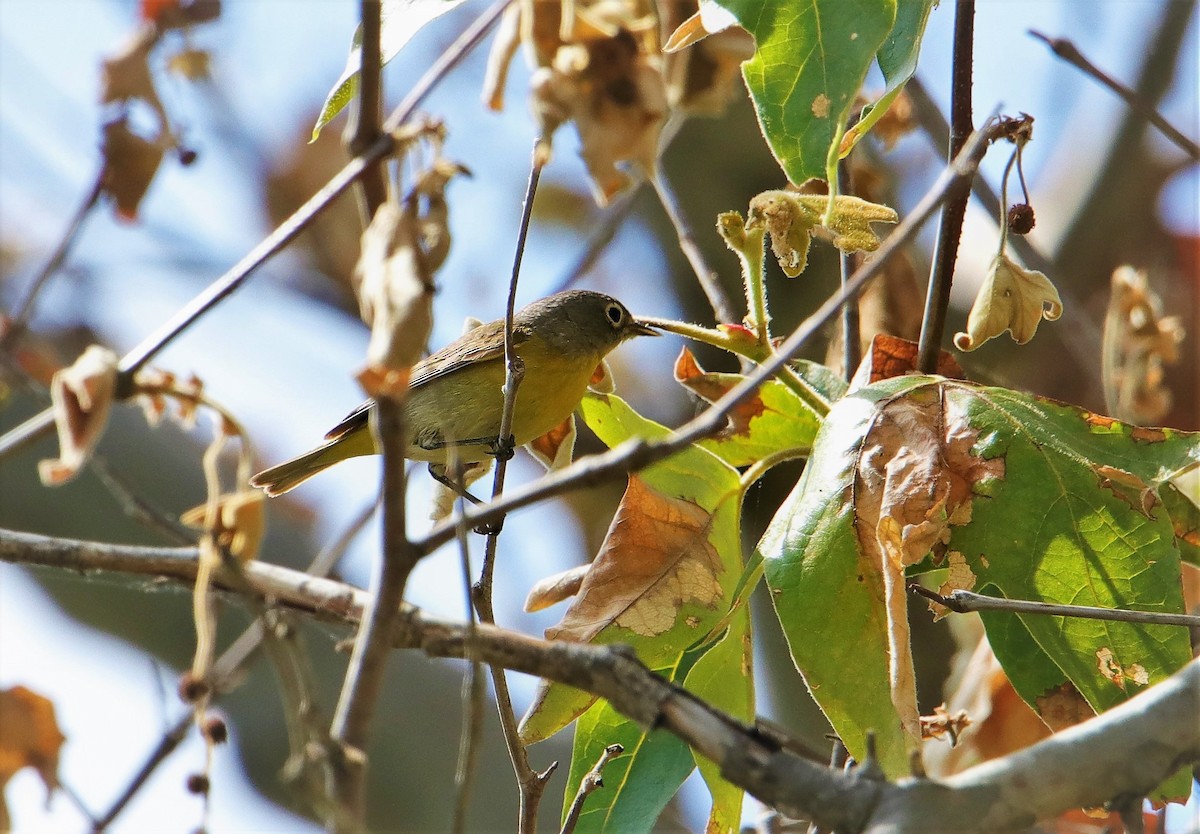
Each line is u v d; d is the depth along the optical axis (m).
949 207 7.73
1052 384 15.29
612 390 10.35
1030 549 6.82
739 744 5.20
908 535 6.64
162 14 8.59
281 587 6.34
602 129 7.04
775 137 6.28
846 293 4.79
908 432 7.02
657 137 7.12
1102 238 16.61
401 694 16.91
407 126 6.10
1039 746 5.19
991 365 15.32
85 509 16.22
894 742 6.30
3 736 6.53
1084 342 11.41
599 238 12.70
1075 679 6.67
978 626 10.46
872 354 7.90
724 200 15.02
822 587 6.69
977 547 6.86
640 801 8.01
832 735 7.43
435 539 4.89
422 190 6.21
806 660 6.57
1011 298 7.21
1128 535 6.77
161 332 6.65
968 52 7.70
